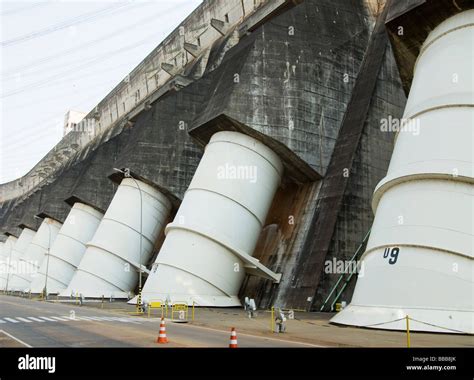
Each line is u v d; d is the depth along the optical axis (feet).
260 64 108.06
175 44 213.87
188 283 100.94
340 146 109.81
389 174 64.54
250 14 164.96
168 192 148.56
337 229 97.71
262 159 107.14
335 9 123.85
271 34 111.04
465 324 50.14
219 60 163.32
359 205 101.81
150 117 151.94
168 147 150.41
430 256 54.95
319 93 112.47
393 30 73.36
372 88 110.63
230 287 104.27
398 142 67.10
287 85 109.09
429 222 56.49
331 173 107.65
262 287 108.37
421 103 64.69
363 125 106.42
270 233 116.98
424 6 66.33
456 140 58.54
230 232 102.94
